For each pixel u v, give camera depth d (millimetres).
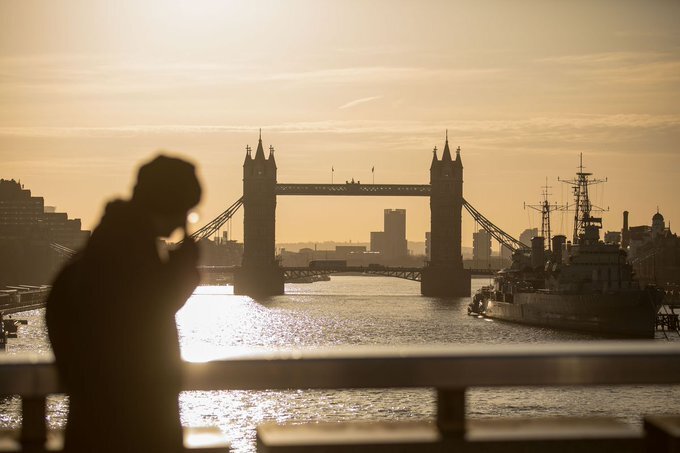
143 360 7672
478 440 8164
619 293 172500
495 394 90000
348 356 8188
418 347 8648
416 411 81938
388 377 8172
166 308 7801
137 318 7664
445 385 8188
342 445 8031
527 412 80312
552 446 8242
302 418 77688
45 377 7922
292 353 8297
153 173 7992
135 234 7793
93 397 7609
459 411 8281
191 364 8047
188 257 7992
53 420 69938
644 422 8430
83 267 7695
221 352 8352
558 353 8273
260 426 8484
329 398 88438
